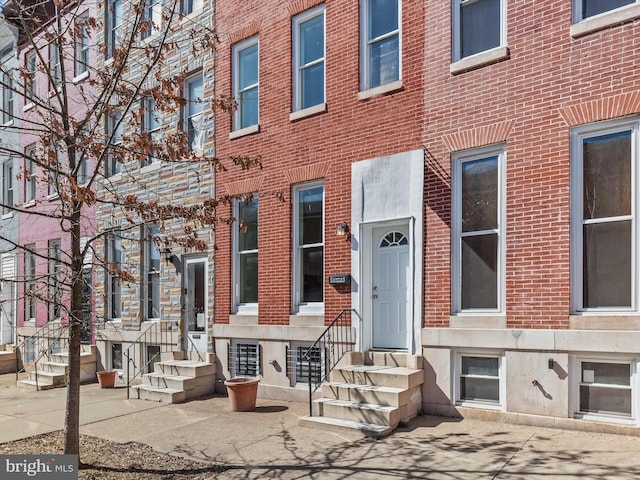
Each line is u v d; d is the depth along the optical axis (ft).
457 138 25.36
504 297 23.94
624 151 21.42
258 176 33.42
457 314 25.02
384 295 28.19
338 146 29.76
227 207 34.81
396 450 20.31
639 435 20.02
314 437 22.63
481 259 24.84
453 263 25.36
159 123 39.86
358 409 23.56
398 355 26.40
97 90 38.29
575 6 22.76
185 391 32.14
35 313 49.57
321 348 29.68
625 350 20.31
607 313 21.26
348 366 27.22
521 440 20.65
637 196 20.89
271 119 33.06
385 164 27.73
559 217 22.33
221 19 36.35
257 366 32.63
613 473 16.92
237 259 34.86
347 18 29.84
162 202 38.81
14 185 55.06
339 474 18.25
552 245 22.41
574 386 21.79
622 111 21.02
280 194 25.05
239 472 18.88
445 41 26.12
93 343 43.29
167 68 39.29
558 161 22.50
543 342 22.25
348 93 29.53
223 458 20.47
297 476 18.26
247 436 23.27
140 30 22.66
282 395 31.01
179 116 38.29
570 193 22.22
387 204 27.50
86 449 22.03
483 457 19.03
